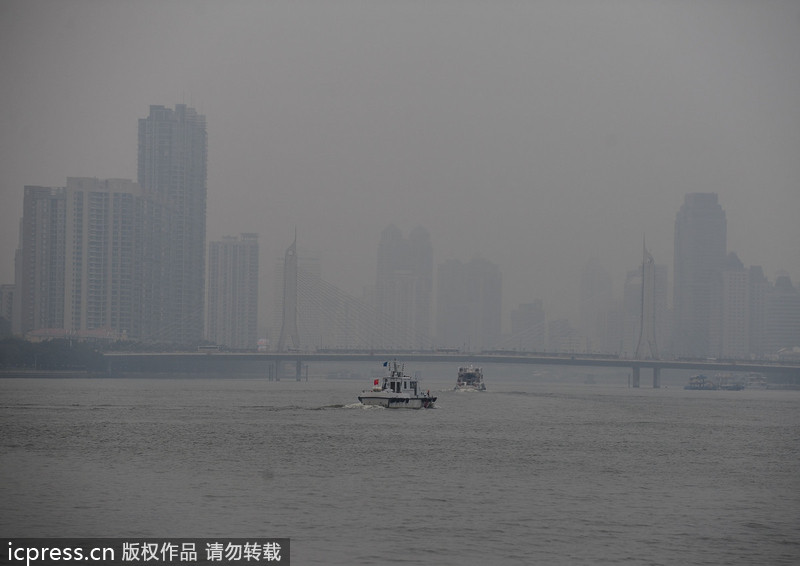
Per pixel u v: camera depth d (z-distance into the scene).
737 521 110.00
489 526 103.81
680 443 188.75
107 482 126.50
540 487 127.56
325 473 135.38
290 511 109.50
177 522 104.38
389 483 128.00
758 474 146.62
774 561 94.00
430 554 92.94
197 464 142.75
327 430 194.38
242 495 118.25
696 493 127.12
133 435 181.62
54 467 139.25
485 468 143.38
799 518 112.31
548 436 194.50
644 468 148.50
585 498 120.44
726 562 93.19
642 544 98.31
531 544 97.00
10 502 113.25
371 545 95.81
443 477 133.88
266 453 155.75
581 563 91.38
